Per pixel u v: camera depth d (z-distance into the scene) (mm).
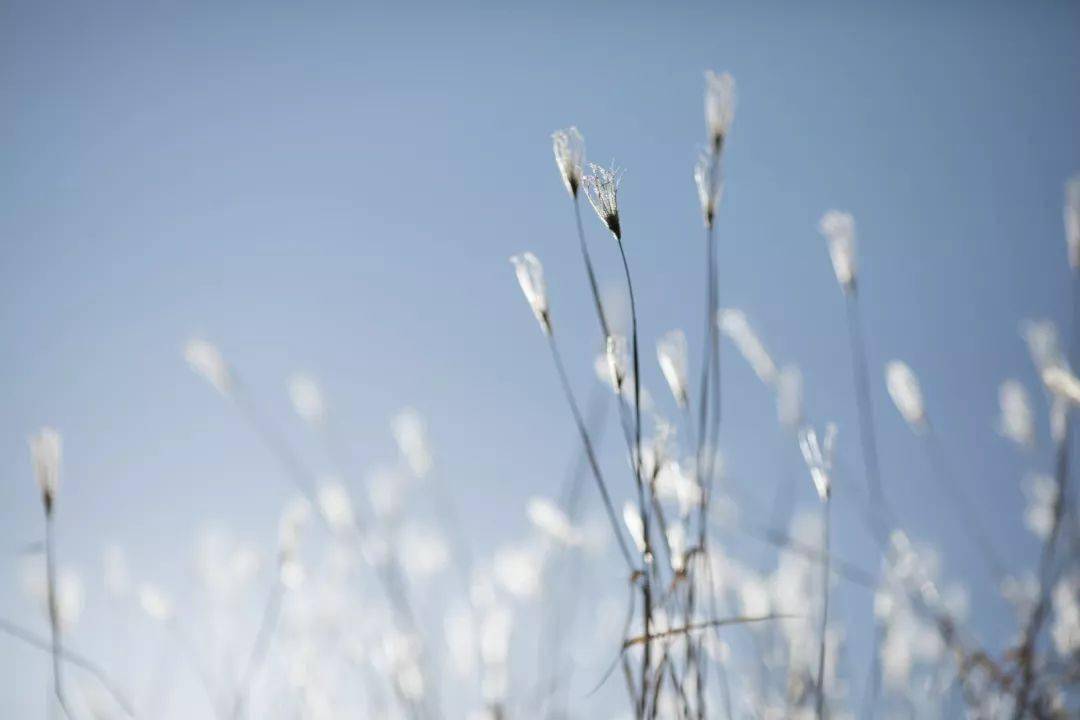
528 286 587
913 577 657
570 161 575
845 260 647
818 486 637
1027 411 663
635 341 575
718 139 597
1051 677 632
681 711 600
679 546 606
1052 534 633
